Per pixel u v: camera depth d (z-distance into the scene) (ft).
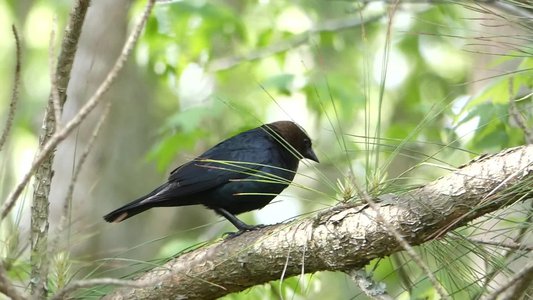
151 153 52.06
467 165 21.50
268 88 53.67
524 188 20.35
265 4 64.18
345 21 57.62
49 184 22.54
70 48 22.48
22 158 66.28
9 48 81.05
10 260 20.26
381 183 22.61
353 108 53.62
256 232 24.88
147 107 78.64
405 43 68.74
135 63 74.69
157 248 71.87
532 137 22.29
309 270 23.84
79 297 24.44
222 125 64.80
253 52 59.72
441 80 70.44
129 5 59.77
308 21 67.97
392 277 39.34
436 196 21.38
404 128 47.50
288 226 23.97
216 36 61.21
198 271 24.90
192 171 34.96
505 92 32.65
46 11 78.59
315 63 65.51
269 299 34.78
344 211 22.77
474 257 28.04
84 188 56.95
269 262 24.02
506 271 22.84
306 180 55.57
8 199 17.72
